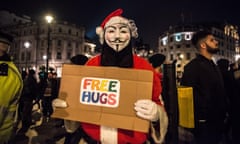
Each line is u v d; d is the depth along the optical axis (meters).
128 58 1.50
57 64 48.16
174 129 1.58
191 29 50.38
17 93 1.98
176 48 51.56
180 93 1.95
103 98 1.37
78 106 1.41
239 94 2.78
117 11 1.60
